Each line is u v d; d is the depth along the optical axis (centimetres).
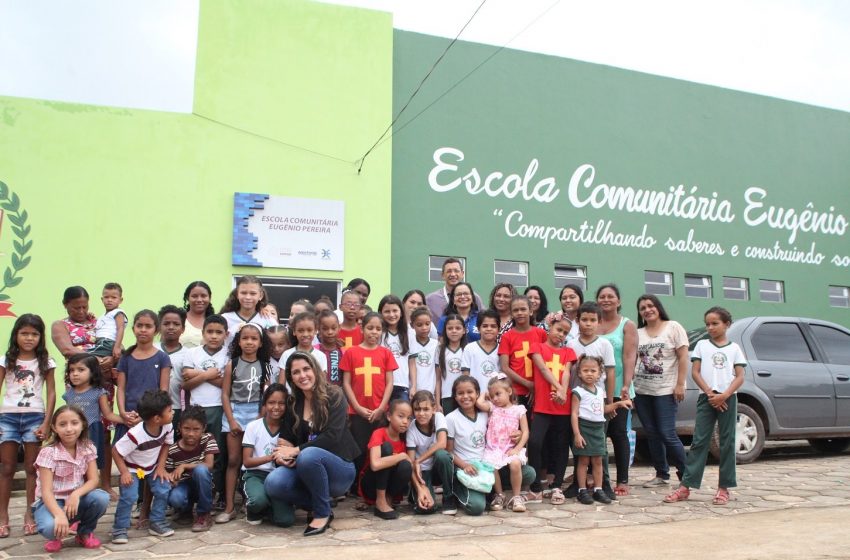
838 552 364
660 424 586
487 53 1110
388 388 539
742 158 1309
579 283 1144
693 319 1218
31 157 855
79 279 852
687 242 1235
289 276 920
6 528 457
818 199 1379
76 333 575
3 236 834
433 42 1077
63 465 422
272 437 483
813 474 652
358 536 432
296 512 514
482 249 1066
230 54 938
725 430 519
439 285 1031
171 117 907
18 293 830
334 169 958
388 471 496
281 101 948
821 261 1368
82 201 865
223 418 520
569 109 1162
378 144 980
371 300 950
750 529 425
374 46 999
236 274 903
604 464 548
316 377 476
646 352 600
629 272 1177
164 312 547
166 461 463
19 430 472
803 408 736
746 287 1286
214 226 902
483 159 1085
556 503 521
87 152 873
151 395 450
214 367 522
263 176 929
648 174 1214
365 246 956
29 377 480
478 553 379
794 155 1367
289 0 970
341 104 973
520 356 577
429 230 1036
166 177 895
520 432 527
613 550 379
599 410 535
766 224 1318
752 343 742
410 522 471
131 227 876
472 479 488
